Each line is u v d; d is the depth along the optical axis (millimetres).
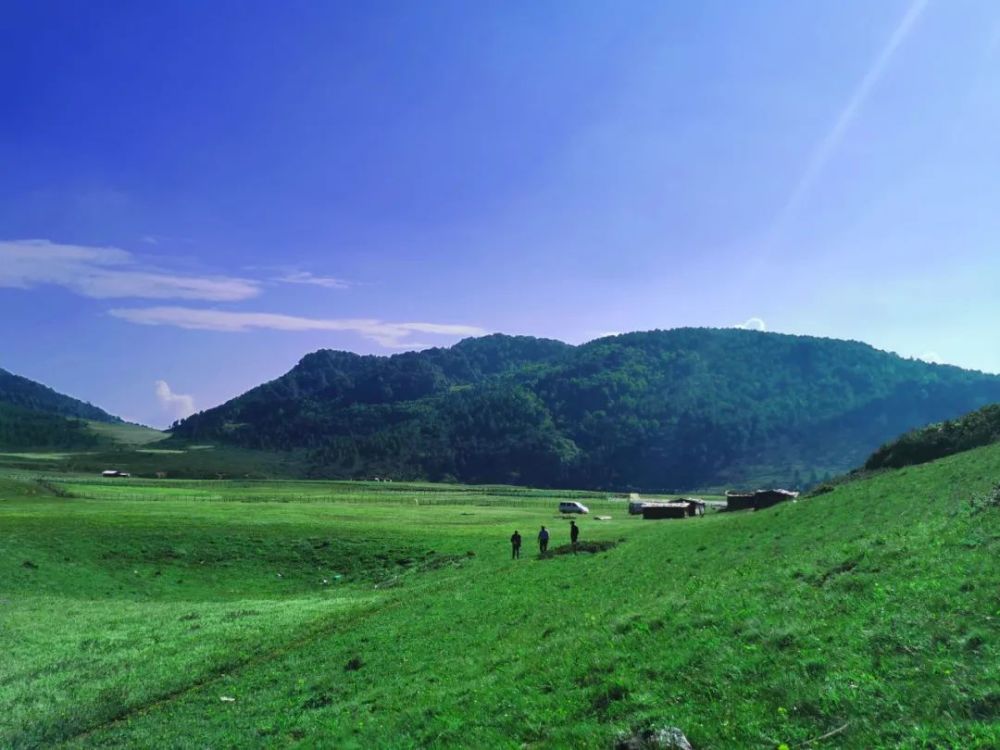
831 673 14336
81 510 105875
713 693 15320
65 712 30750
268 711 26156
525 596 36781
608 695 16938
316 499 162625
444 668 25391
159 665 36281
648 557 41844
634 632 21234
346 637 35438
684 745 13320
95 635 44781
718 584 25312
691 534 48594
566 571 43625
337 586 68812
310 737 21578
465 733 17672
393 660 28969
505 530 88562
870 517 36188
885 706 12586
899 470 53875
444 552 74438
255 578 72062
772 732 12922
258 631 41188
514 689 19594
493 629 30156
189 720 27094
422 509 134625
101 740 26812
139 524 85312
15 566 67875
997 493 26500
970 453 48344
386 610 41281
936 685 12742
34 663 39000
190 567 74188
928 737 11305
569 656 21000
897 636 15070
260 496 168375
